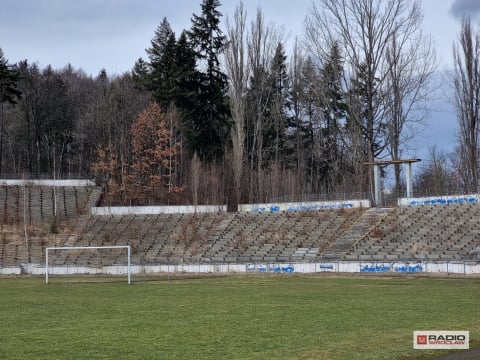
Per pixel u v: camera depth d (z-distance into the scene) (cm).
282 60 11244
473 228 6100
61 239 7569
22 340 2461
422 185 10431
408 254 5931
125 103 10969
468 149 8138
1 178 9262
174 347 2266
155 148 9394
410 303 3478
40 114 11788
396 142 8388
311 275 5803
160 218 7900
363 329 2592
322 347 2206
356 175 8862
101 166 9325
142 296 4225
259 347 2238
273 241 6944
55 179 9138
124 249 7244
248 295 4131
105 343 2367
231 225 7512
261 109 10056
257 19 9800
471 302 3472
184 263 6556
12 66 10969
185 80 10081
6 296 4359
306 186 9950
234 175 8912
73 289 4897
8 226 7875
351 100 8544
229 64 9031
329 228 6981
